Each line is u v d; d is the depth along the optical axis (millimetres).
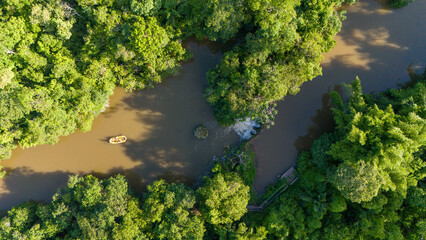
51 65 37656
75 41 38406
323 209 35812
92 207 37844
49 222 38062
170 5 36000
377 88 42000
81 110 38656
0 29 34750
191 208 39625
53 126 37531
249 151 41625
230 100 36281
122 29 35469
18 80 37938
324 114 41906
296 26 34094
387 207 34719
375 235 34281
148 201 37406
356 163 32062
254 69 34188
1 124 37531
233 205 35531
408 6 41969
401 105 36219
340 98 38375
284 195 39750
